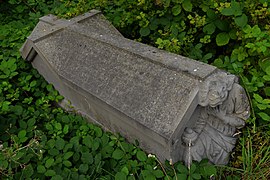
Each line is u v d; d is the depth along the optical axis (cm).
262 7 253
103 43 256
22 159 236
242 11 249
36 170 236
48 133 270
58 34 291
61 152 247
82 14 318
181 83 204
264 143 232
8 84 306
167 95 206
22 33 364
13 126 274
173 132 197
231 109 215
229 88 200
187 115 198
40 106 304
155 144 224
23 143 263
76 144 251
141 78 223
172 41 265
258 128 240
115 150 238
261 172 216
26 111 291
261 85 243
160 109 206
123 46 246
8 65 315
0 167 222
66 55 274
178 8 275
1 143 261
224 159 232
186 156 220
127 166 228
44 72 318
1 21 415
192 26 303
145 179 210
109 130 273
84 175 225
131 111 218
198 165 215
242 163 233
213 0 268
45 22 320
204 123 221
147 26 303
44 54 284
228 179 220
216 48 307
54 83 311
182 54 283
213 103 193
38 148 245
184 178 206
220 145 229
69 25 295
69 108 305
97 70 248
